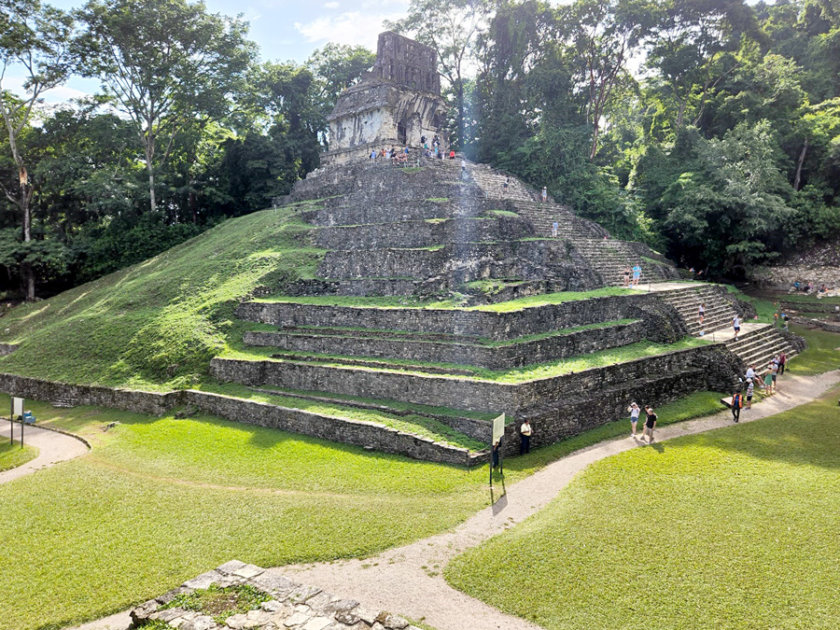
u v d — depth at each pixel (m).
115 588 10.03
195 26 42.78
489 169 38.47
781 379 23.81
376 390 19.28
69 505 13.59
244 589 9.25
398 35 39.16
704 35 44.62
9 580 10.36
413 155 36.19
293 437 18.19
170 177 47.84
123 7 39.94
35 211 46.38
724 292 31.42
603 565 10.34
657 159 44.47
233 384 22.52
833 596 9.23
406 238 27.23
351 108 39.72
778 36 52.91
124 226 44.12
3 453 18.14
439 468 15.24
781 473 14.14
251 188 47.28
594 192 38.66
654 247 39.56
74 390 23.81
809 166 42.66
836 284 37.88
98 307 31.23
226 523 12.44
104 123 43.31
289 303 25.23
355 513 12.79
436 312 20.94
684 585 9.66
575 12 43.88
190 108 44.78
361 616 8.46
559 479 14.41
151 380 23.38
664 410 19.58
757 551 10.62
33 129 45.66
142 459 16.98
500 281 24.53
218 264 31.42
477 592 9.73
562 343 20.44
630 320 24.09
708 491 13.19
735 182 35.72
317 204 36.50
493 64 48.44
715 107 46.28
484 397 17.08
